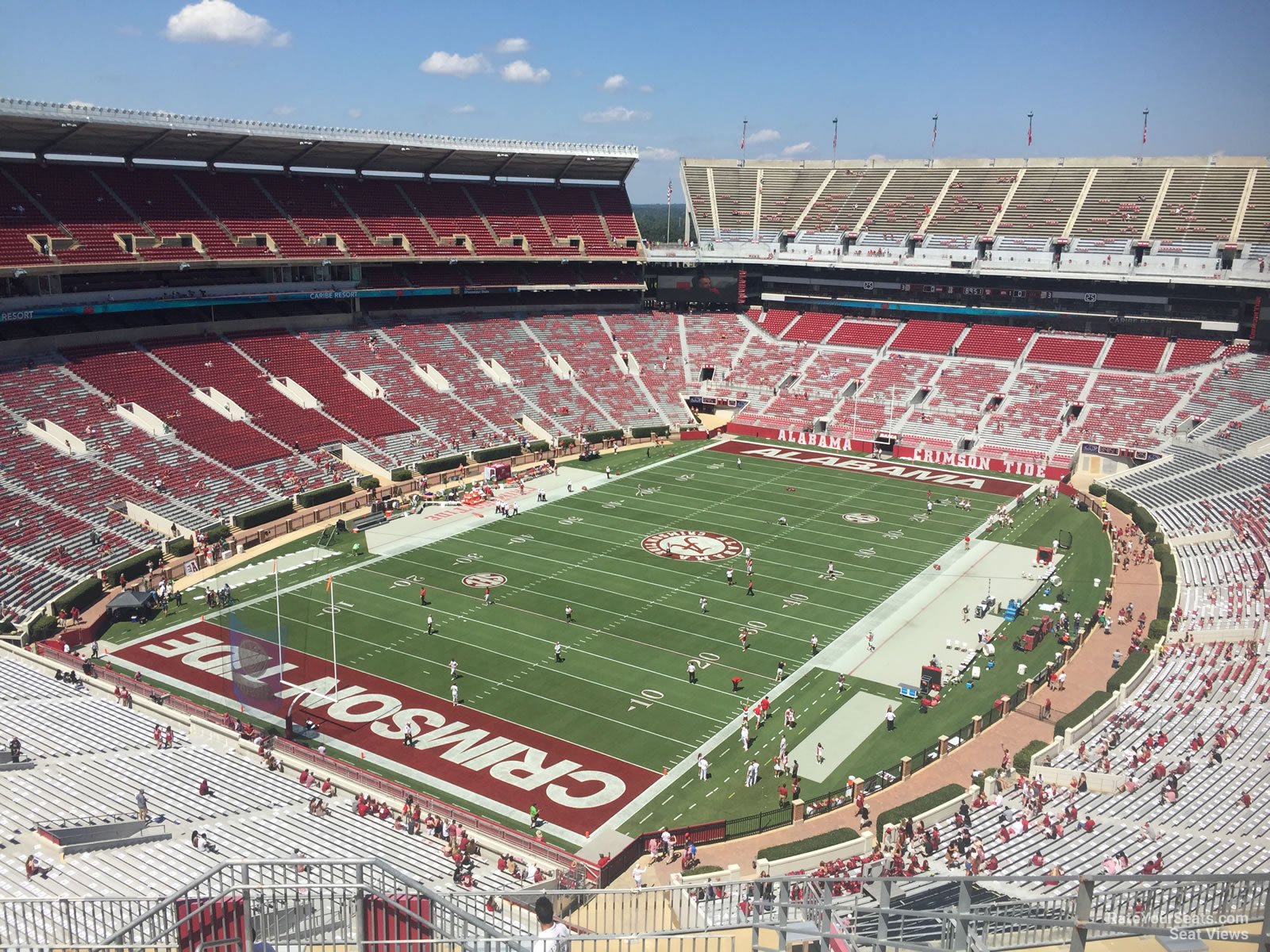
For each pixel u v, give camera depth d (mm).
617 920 26812
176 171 82125
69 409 64312
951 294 100250
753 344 104250
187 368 73562
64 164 75375
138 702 41156
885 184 108062
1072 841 31328
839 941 13203
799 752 39250
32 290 68438
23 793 32312
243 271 82750
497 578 56719
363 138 85688
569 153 100812
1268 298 83562
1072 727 38969
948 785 35469
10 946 14602
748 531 65750
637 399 95250
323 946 14703
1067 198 97250
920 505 72250
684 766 38156
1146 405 82250
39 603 49875
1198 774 34844
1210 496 65250
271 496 66125
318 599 53469
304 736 39688
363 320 91062
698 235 110812
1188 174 94312
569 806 35469
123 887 26344
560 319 103562
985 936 11570
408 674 45031
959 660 47219
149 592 51500
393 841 31594
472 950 13016
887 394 92812
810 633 50125
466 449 79750
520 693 43594
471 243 96312
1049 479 79438
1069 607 53562
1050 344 92938
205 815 32125
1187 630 48656
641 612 52375
